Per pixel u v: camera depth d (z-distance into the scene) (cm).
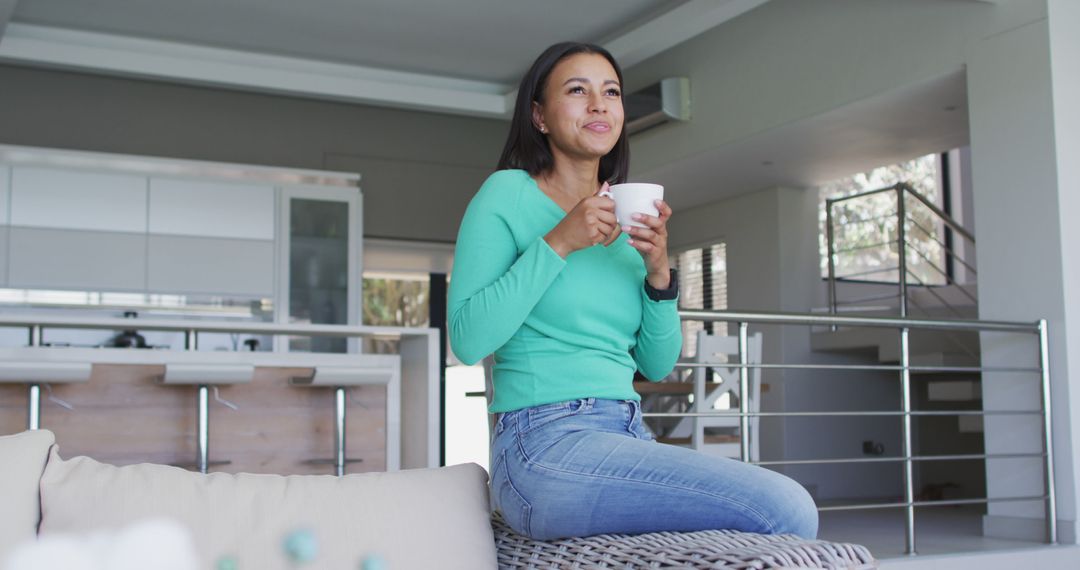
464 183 745
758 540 112
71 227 597
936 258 752
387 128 724
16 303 584
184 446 433
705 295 755
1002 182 429
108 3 556
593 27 593
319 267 654
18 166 589
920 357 608
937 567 350
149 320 421
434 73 678
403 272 734
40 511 118
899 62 479
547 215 138
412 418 487
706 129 597
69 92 638
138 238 612
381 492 128
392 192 723
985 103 438
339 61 654
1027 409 413
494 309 126
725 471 121
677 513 121
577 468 123
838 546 106
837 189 752
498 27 596
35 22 581
